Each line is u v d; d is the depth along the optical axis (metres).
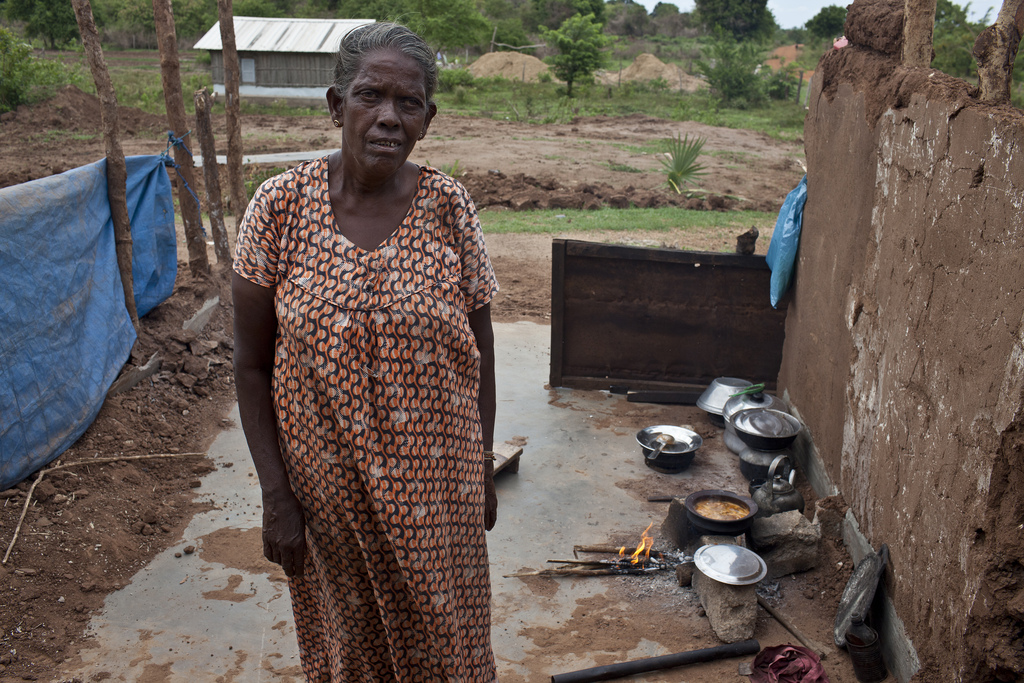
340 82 1.80
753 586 3.32
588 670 3.07
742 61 36.12
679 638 3.35
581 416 5.67
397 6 41.41
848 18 4.61
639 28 87.75
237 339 1.90
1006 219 2.37
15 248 4.04
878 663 3.01
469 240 1.95
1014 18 2.63
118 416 4.83
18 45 20.05
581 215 12.34
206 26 52.06
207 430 5.17
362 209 1.84
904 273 3.28
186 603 3.47
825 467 4.42
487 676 2.18
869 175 3.87
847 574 3.67
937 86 3.07
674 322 5.93
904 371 3.20
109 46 51.44
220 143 17.81
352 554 1.96
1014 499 2.22
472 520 2.04
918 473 2.96
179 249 9.18
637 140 21.78
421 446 1.87
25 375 4.00
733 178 16.52
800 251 5.25
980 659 2.36
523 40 53.69
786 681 3.04
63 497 3.92
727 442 5.17
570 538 4.11
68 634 3.24
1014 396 2.23
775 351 5.88
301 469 1.91
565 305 6.02
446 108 28.05
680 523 4.00
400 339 1.80
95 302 4.92
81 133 18.80
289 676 3.05
